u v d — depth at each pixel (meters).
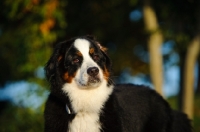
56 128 9.12
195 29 16.64
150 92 10.44
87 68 8.97
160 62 16.95
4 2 16.02
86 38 9.42
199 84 26.70
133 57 23.56
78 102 9.17
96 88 9.18
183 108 17.00
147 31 16.81
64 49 9.28
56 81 9.25
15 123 16.45
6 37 18.00
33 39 15.43
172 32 17.22
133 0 16.44
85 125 9.11
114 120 9.19
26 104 15.96
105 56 9.41
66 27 17.92
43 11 15.17
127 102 9.80
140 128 9.89
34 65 15.43
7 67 20.75
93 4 18.05
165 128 10.36
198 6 16.09
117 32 19.59
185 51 17.34
